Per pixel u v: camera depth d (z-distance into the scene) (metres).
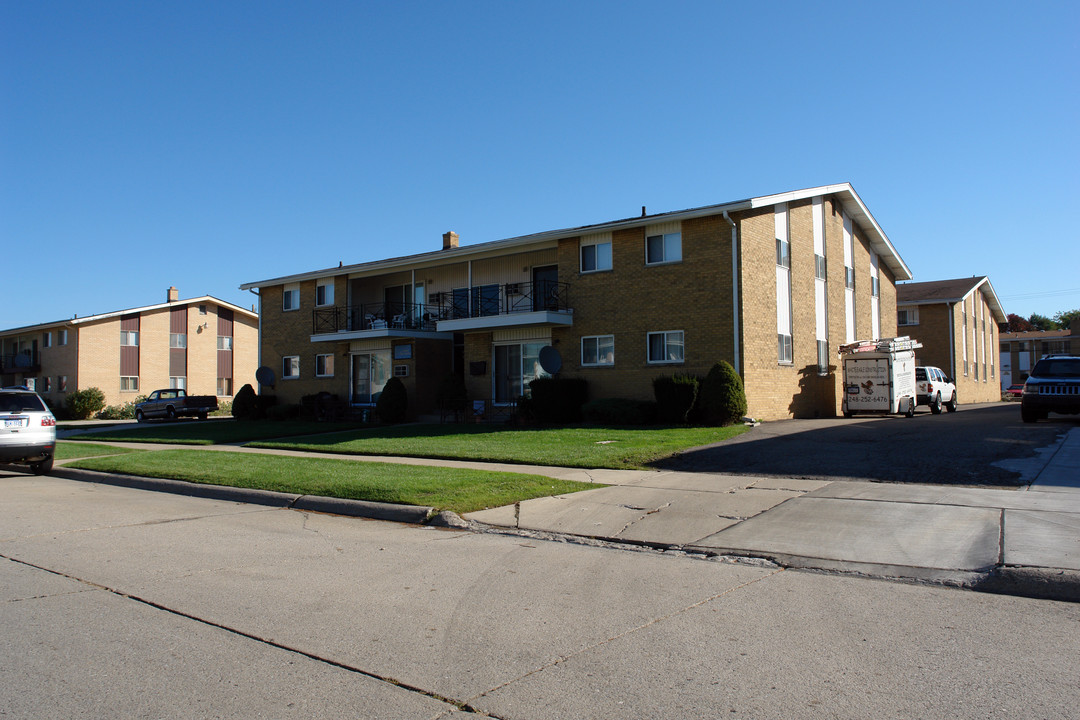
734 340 20.67
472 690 4.18
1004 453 12.30
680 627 5.24
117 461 15.47
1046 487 9.70
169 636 5.12
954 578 6.30
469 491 10.48
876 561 6.83
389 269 29.55
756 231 21.86
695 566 7.05
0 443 13.98
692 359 21.36
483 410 25.91
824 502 9.35
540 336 24.73
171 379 48.56
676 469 12.80
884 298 33.31
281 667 4.54
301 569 7.01
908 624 5.26
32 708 3.96
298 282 33.41
